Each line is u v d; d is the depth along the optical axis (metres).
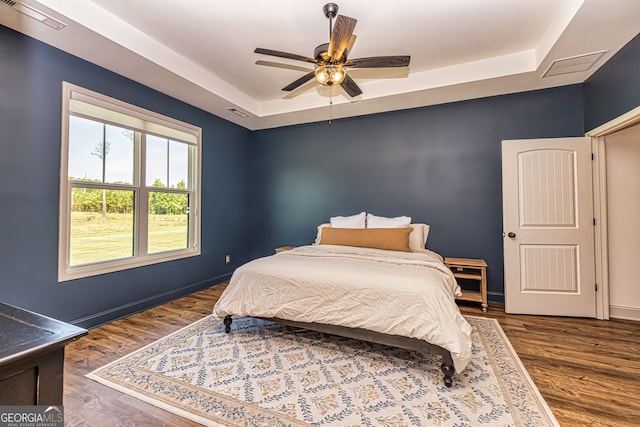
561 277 3.00
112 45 2.37
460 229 3.61
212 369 1.97
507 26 2.44
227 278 4.43
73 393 1.71
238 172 4.67
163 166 3.48
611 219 2.93
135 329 2.64
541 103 3.24
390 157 3.96
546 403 1.61
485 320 2.89
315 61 2.18
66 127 2.49
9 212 2.18
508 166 3.14
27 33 2.21
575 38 2.29
